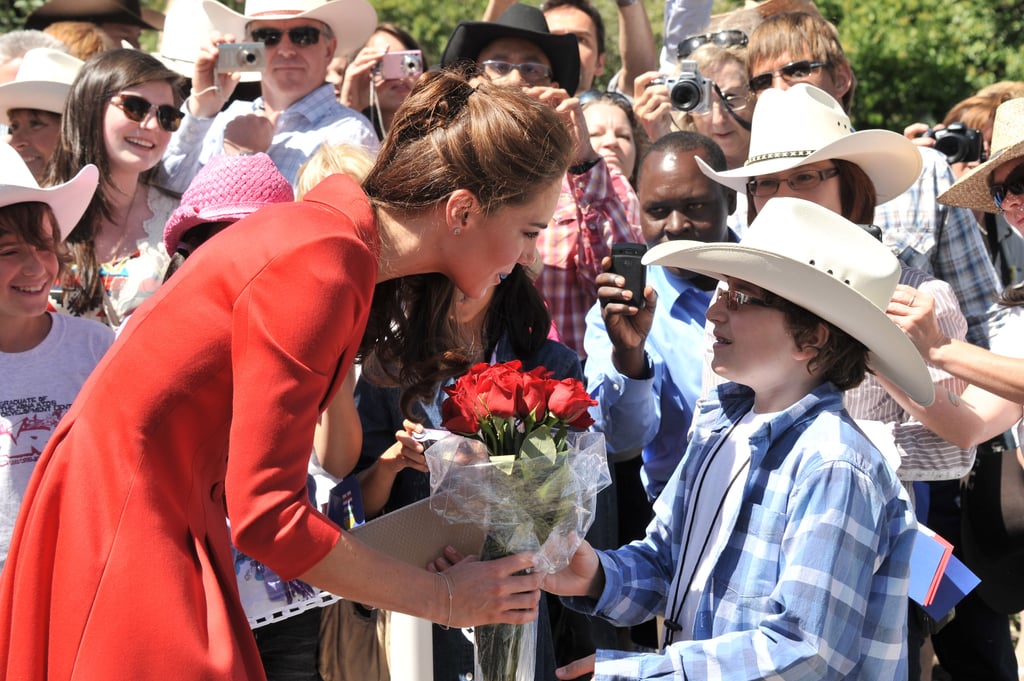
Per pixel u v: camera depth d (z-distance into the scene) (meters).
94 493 2.16
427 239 2.29
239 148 4.80
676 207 4.05
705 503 2.66
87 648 2.10
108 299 4.14
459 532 2.51
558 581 2.67
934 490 4.05
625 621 2.76
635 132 5.53
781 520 2.43
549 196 2.30
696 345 3.92
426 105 2.31
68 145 4.24
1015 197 3.66
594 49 6.18
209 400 2.18
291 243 2.12
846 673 2.35
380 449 3.31
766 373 2.56
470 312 3.27
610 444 3.71
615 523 3.79
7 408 3.16
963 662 4.11
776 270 2.46
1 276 3.14
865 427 2.88
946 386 3.50
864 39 11.66
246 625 2.28
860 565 2.35
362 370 3.10
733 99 5.15
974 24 11.73
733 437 2.68
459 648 3.14
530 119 2.25
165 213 4.36
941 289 3.50
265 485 2.06
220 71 4.79
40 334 3.30
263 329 2.08
